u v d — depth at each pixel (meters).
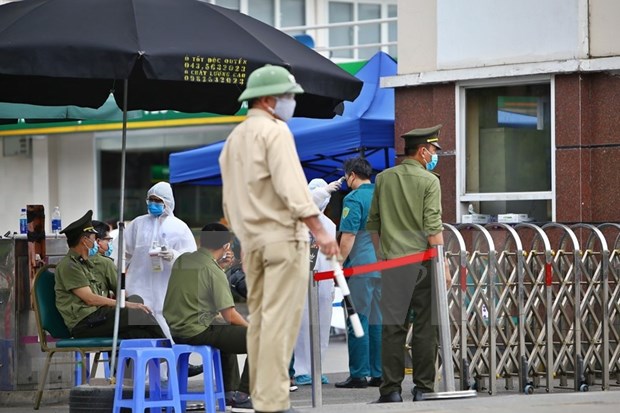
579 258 22.34
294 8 51.78
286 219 14.23
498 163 28.64
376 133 31.50
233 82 18.98
